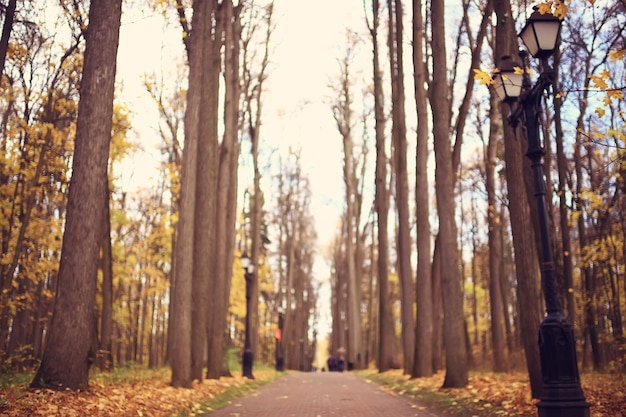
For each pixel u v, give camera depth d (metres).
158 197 33.59
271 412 11.84
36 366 16.97
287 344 47.22
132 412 9.25
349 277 41.25
